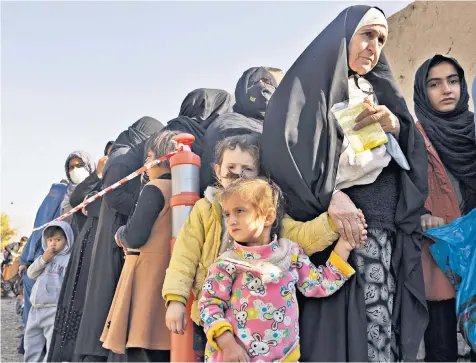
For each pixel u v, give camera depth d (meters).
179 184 2.15
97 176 3.22
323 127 1.97
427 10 2.97
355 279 1.89
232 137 2.12
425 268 2.13
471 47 2.76
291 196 1.96
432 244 2.13
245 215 1.81
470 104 2.72
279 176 1.96
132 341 2.20
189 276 1.94
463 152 2.32
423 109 2.45
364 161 1.96
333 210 1.86
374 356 1.83
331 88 1.99
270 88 2.70
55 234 3.35
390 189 2.01
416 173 2.03
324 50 2.02
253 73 2.75
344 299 1.88
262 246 1.82
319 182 1.93
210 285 1.81
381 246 1.93
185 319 1.88
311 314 1.90
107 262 2.63
